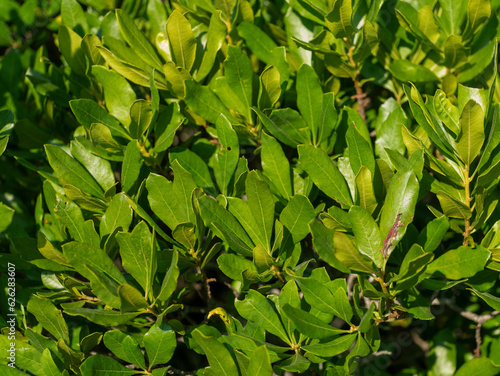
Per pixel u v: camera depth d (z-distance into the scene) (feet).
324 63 3.36
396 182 2.99
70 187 3.20
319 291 3.02
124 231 3.17
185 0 3.55
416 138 3.07
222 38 3.37
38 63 3.72
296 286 3.07
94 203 3.27
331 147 3.29
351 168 3.13
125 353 3.10
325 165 3.10
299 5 3.40
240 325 3.12
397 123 3.26
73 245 3.06
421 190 3.13
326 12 3.35
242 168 3.20
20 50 3.99
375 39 3.30
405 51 3.47
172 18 3.26
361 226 2.98
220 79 3.29
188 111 3.40
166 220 3.15
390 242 2.97
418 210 3.57
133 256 3.08
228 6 3.40
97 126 3.22
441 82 3.40
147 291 3.08
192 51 3.34
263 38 3.40
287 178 3.19
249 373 2.96
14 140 3.75
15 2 3.98
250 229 3.13
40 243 3.10
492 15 3.36
